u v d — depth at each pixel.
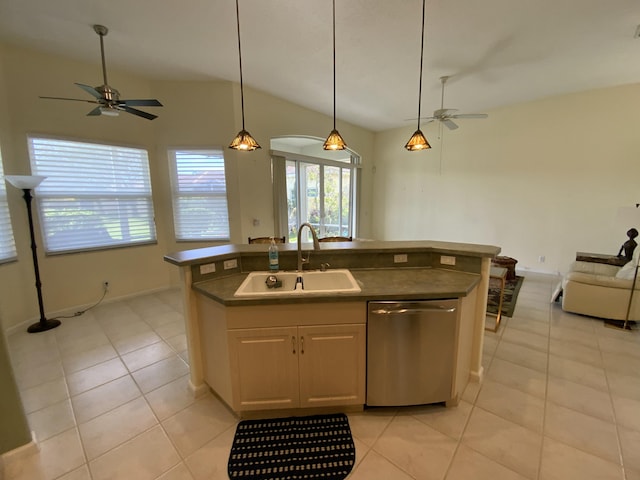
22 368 2.37
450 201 5.91
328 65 3.44
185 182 4.21
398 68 3.50
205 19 2.52
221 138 4.09
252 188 4.40
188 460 1.54
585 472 1.43
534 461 1.50
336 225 6.48
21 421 1.53
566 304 3.30
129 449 1.61
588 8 2.38
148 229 4.12
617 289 3.00
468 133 5.51
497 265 4.50
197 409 1.91
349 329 1.71
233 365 1.70
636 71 3.63
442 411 1.86
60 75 3.22
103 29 2.66
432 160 6.09
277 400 1.77
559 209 4.74
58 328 3.08
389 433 1.69
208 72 3.67
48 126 3.18
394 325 1.69
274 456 1.55
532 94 4.47
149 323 3.21
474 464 1.49
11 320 3.01
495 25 2.63
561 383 2.12
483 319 2.07
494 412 1.84
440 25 2.63
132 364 2.43
